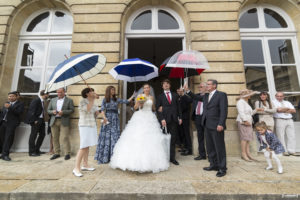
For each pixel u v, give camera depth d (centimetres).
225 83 469
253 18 562
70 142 447
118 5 525
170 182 256
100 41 501
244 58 527
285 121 433
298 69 516
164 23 565
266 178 274
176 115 374
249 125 397
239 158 409
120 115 481
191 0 521
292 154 426
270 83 509
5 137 407
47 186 240
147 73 423
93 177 278
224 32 498
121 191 224
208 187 239
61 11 579
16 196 220
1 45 513
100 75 482
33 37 557
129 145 307
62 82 263
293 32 532
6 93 512
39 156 432
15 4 545
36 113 443
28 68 542
